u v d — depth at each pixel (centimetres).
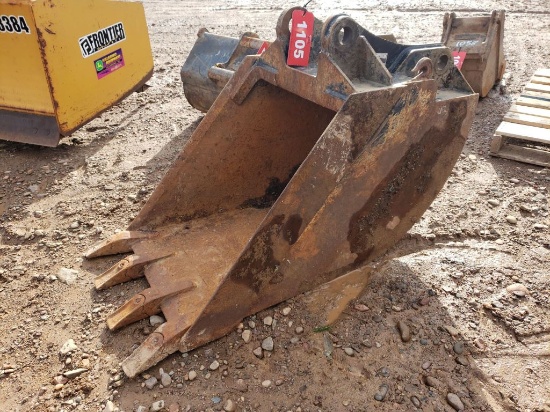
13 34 385
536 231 301
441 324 234
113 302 257
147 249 271
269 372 215
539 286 258
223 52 426
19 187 384
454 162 259
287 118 291
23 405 210
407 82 214
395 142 222
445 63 242
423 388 206
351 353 221
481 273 267
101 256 290
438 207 324
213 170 287
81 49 419
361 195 230
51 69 393
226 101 267
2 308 263
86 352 231
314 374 213
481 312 243
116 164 410
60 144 451
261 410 200
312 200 218
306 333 231
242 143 286
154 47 721
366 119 206
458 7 828
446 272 266
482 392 205
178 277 250
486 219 313
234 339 230
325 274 252
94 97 444
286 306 245
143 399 206
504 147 396
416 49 231
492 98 493
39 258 300
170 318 228
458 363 217
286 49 237
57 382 218
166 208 285
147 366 214
